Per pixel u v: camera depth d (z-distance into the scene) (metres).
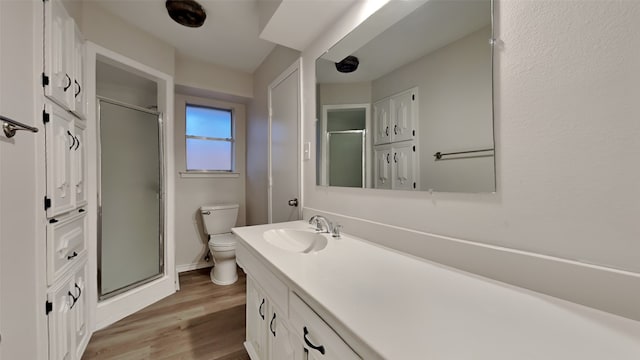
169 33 2.00
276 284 0.86
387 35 1.06
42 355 1.01
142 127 2.08
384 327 0.45
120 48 1.78
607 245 0.52
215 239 2.45
